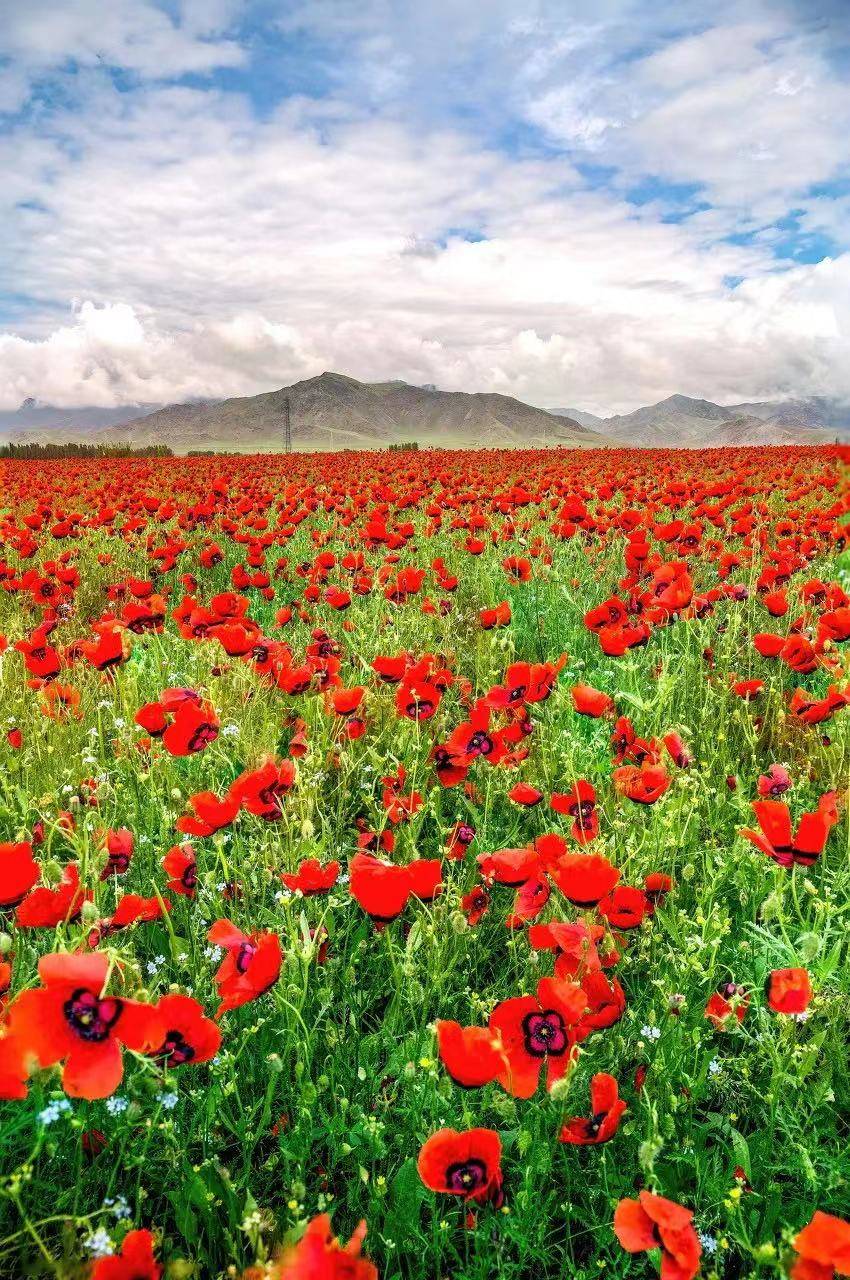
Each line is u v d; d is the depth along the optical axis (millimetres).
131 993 2260
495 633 5305
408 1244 2000
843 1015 2633
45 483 22406
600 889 2172
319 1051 2627
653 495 12984
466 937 2920
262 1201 2209
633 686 4691
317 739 4410
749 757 4535
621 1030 2553
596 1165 2219
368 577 7875
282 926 2830
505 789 3910
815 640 4902
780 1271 1594
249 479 21047
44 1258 1873
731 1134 2225
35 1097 1967
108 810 3783
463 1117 2137
